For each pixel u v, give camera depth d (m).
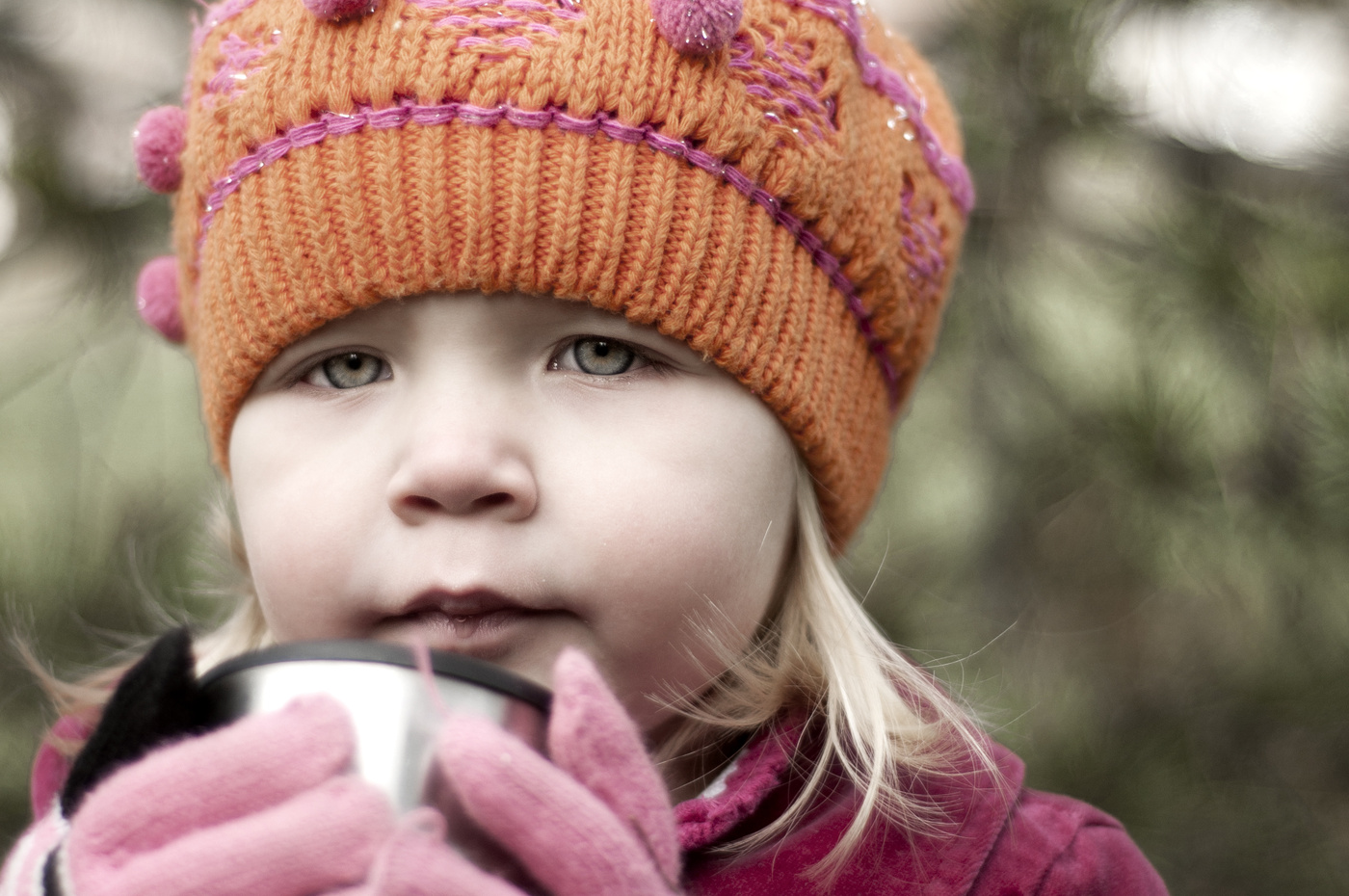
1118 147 2.09
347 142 1.12
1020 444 2.22
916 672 1.36
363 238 1.11
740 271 1.17
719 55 1.15
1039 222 2.17
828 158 1.22
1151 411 2.03
